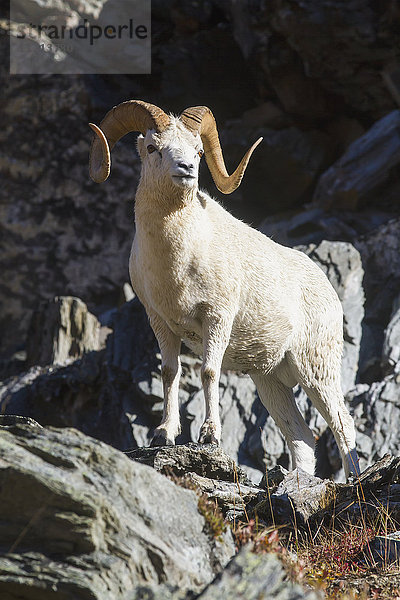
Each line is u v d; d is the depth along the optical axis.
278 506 20.83
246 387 44.09
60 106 77.25
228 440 42.53
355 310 48.31
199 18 78.56
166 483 15.56
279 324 26.97
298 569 16.02
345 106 71.88
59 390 48.25
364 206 63.25
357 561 18.39
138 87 79.69
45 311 53.78
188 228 23.19
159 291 23.75
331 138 72.56
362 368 48.00
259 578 12.63
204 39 78.25
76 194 75.62
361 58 66.75
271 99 74.50
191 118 23.22
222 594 12.30
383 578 17.20
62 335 52.28
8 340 73.25
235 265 24.59
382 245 55.69
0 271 74.81
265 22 70.19
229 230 25.31
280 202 71.56
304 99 71.44
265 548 16.05
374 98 69.50
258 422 42.88
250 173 71.25
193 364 44.81
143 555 14.02
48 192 76.06
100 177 24.11
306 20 65.75
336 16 65.25
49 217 75.62
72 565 13.52
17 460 14.59
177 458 22.36
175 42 80.00
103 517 14.05
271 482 23.38
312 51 67.50
